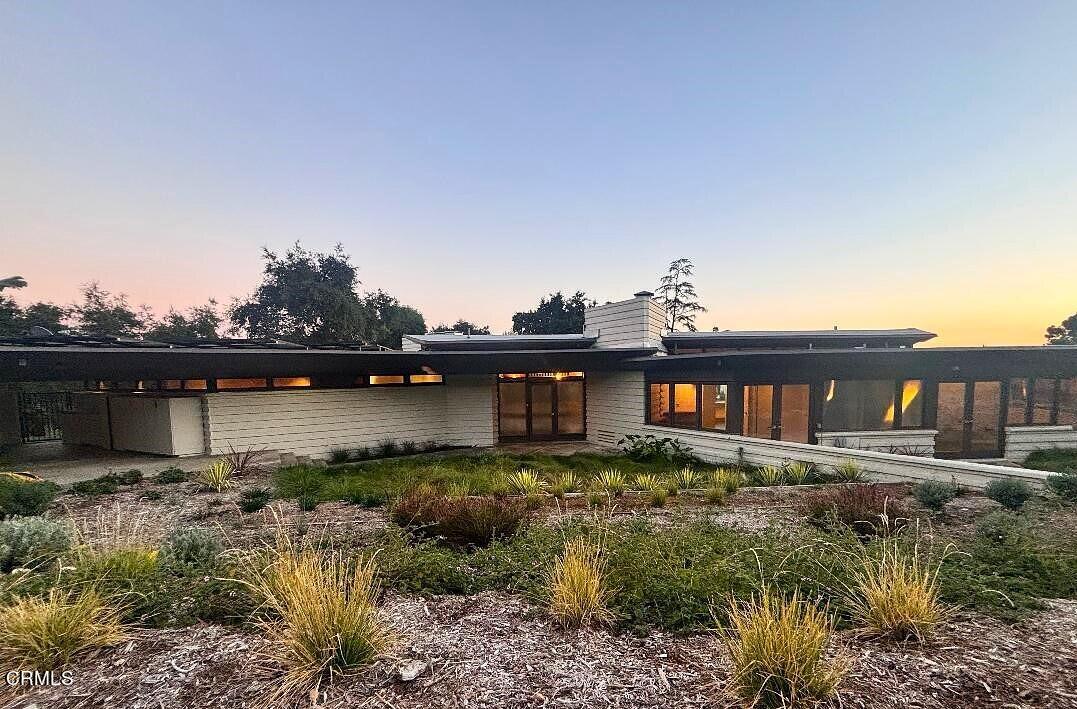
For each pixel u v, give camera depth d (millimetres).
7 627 2154
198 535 3742
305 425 10305
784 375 9742
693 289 32906
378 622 2400
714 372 9906
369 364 10133
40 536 3490
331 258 26938
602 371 12719
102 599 2518
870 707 1802
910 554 3404
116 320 19547
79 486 6207
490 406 12984
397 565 3193
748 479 7637
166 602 2617
